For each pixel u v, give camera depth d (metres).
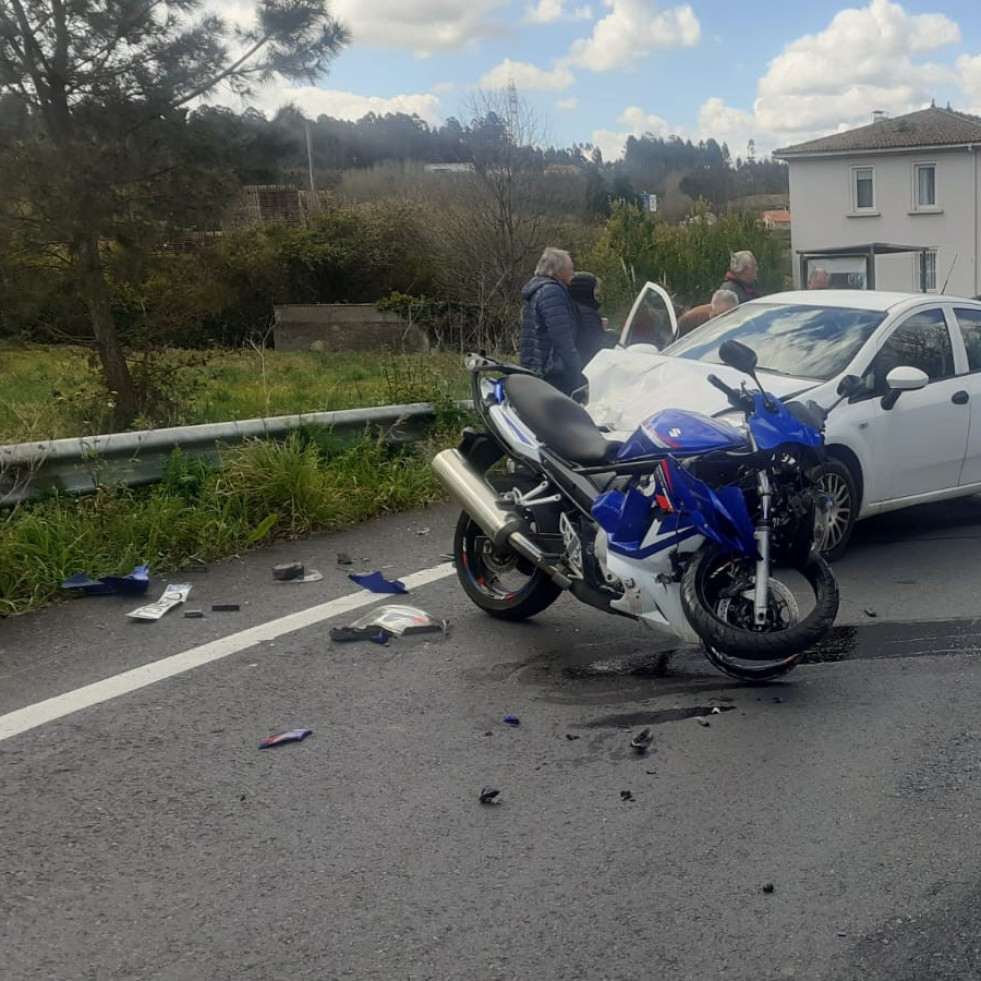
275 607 6.61
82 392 12.71
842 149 47.47
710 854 3.95
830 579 5.29
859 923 3.54
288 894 3.72
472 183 29.77
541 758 4.71
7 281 12.38
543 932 3.51
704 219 31.92
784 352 8.05
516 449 6.07
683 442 5.16
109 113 12.27
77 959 3.39
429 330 29.67
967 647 5.98
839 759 4.68
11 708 5.17
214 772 4.57
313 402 13.20
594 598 5.60
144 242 12.52
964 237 46.72
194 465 8.38
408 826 4.15
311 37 13.02
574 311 9.61
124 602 6.70
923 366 8.16
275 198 40.16
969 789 4.40
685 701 5.30
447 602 6.73
